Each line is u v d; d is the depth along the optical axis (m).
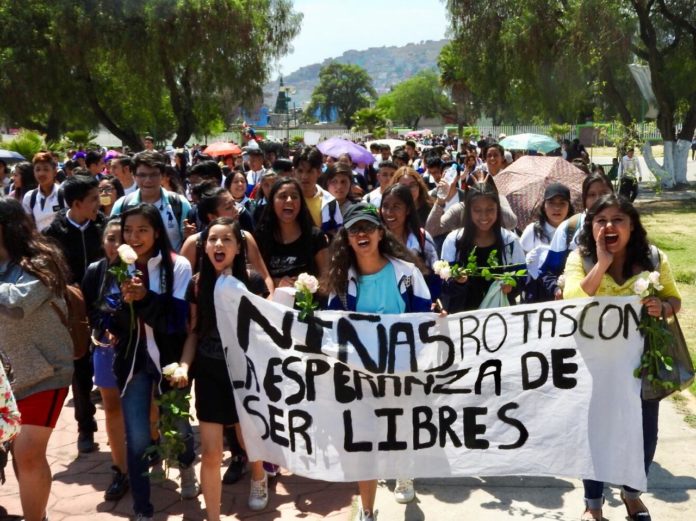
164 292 4.25
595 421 4.01
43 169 7.46
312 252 5.50
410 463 4.16
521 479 4.82
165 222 6.30
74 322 4.36
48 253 4.05
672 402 5.98
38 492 4.04
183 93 32.09
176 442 3.99
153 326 4.16
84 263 5.82
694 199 22.27
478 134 53.72
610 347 3.98
